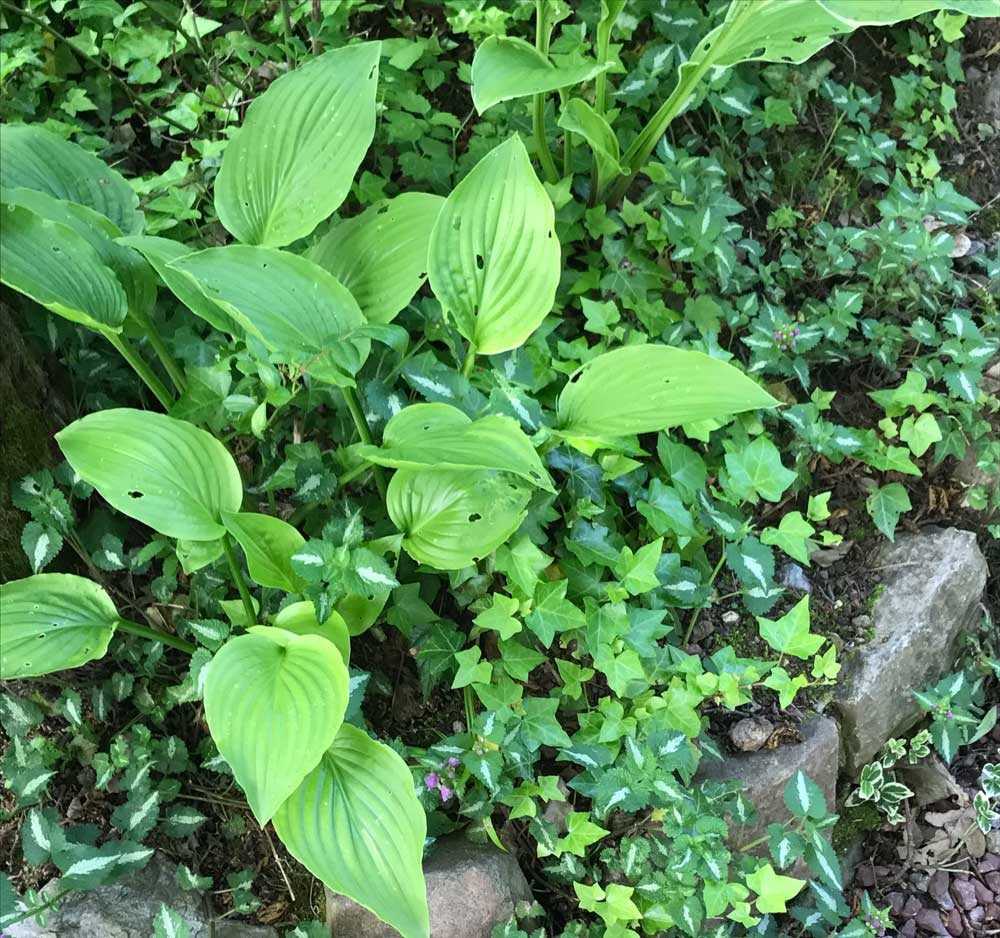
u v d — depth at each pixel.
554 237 0.82
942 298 1.16
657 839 0.85
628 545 0.97
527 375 0.93
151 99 1.05
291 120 0.87
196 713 0.88
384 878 0.72
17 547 0.85
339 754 0.77
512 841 0.88
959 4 0.80
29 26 1.03
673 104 0.99
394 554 0.89
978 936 0.98
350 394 0.82
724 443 0.98
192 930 0.80
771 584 0.95
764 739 0.94
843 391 1.12
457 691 0.92
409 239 0.88
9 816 0.82
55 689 0.86
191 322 0.95
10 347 0.83
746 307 1.06
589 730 0.88
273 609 0.87
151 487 0.77
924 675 1.02
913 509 1.09
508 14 1.09
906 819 1.02
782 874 0.94
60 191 0.84
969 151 1.27
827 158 1.21
